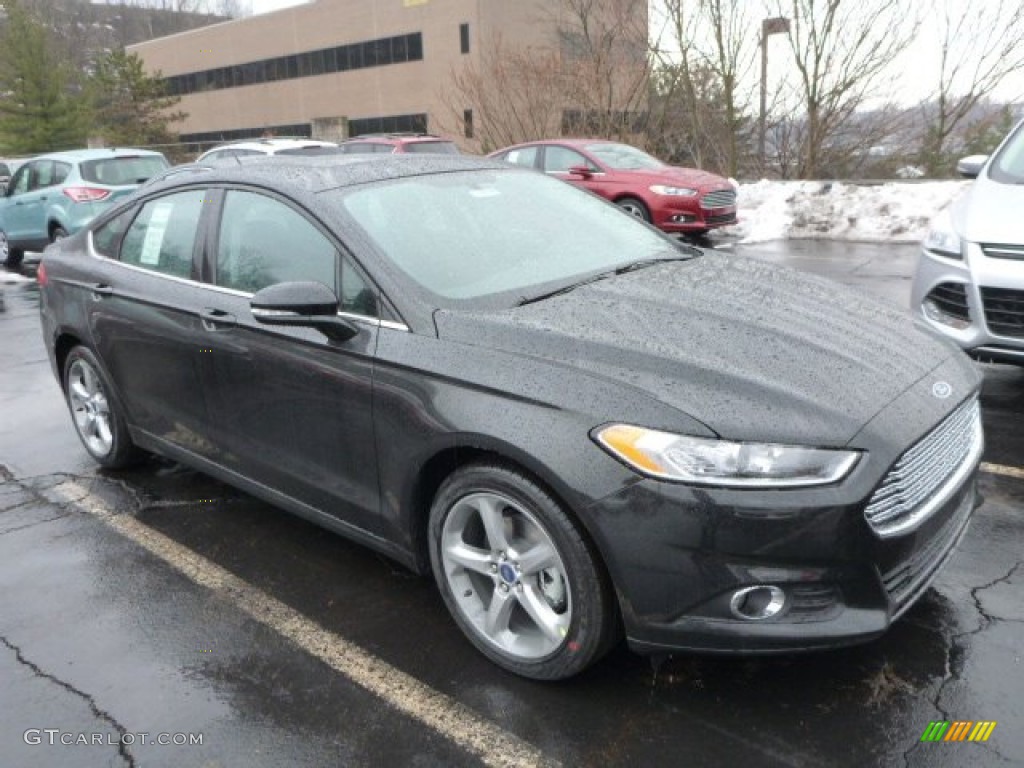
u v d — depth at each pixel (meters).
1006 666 2.70
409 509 2.92
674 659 2.81
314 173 3.51
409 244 3.19
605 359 2.58
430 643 3.00
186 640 3.10
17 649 3.09
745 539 2.29
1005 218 4.73
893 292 8.31
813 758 2.37
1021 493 3.83
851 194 13.15
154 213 4.11
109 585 3.50
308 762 2.48
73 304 4.45
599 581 2.49
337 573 3.51
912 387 2.60
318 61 53.97
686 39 17.48
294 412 3.26
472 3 43.78
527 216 3.65
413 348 2.84
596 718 2.57
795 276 3.50
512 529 2.74
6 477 4.68
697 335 2.71
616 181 12.33
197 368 3.69
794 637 2.33
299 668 2.91
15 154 37.06
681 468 2.32
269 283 3.38
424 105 48.03
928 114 16.55
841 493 2.28
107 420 4.60
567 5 20.17
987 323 4.61
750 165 18.14
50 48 42.09
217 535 3.89
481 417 2.60
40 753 2.57
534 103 20.30
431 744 2.52
